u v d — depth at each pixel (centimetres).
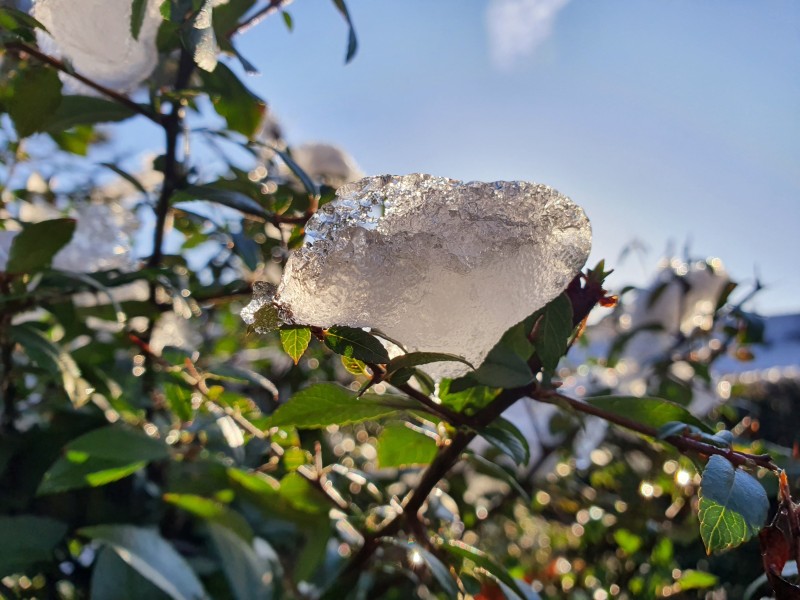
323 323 17
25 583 31
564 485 48
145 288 36
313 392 23
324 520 29
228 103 28
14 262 26
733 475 18
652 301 49
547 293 18
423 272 17
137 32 23
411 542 24
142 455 28
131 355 35
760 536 18
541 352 20
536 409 51
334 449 45
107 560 27
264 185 36
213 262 39
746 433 44
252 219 33
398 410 23
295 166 28
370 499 37
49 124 29
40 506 32
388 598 33
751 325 45
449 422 22
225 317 44
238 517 30
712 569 41
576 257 18
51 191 37
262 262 35
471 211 17
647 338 53
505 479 29
